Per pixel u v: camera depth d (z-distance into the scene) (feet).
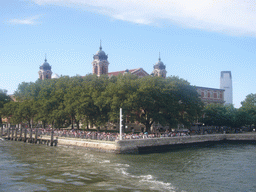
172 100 235.20
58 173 123.13
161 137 212.23
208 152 196.13
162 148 204.54
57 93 270.87
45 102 263.49
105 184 106.63
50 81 321.52
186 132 267.59
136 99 215.72
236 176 123.65
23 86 364.79
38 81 349.82
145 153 185.47
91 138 201.77
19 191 97.81
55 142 218.18
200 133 270.67
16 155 170.19
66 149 197.36
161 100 231.09
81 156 166.50
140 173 124.98
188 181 113.60
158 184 108.06
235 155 182.50
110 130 302.04
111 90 227.81
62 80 294.66
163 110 242.78
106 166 138.31
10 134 285.84
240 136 279.69
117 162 149.18
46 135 237.45
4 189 99.86
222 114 327.47
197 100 257.34
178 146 219.20
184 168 138.10
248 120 329.72
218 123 327.47
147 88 226.79
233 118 327.47
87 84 260.83
